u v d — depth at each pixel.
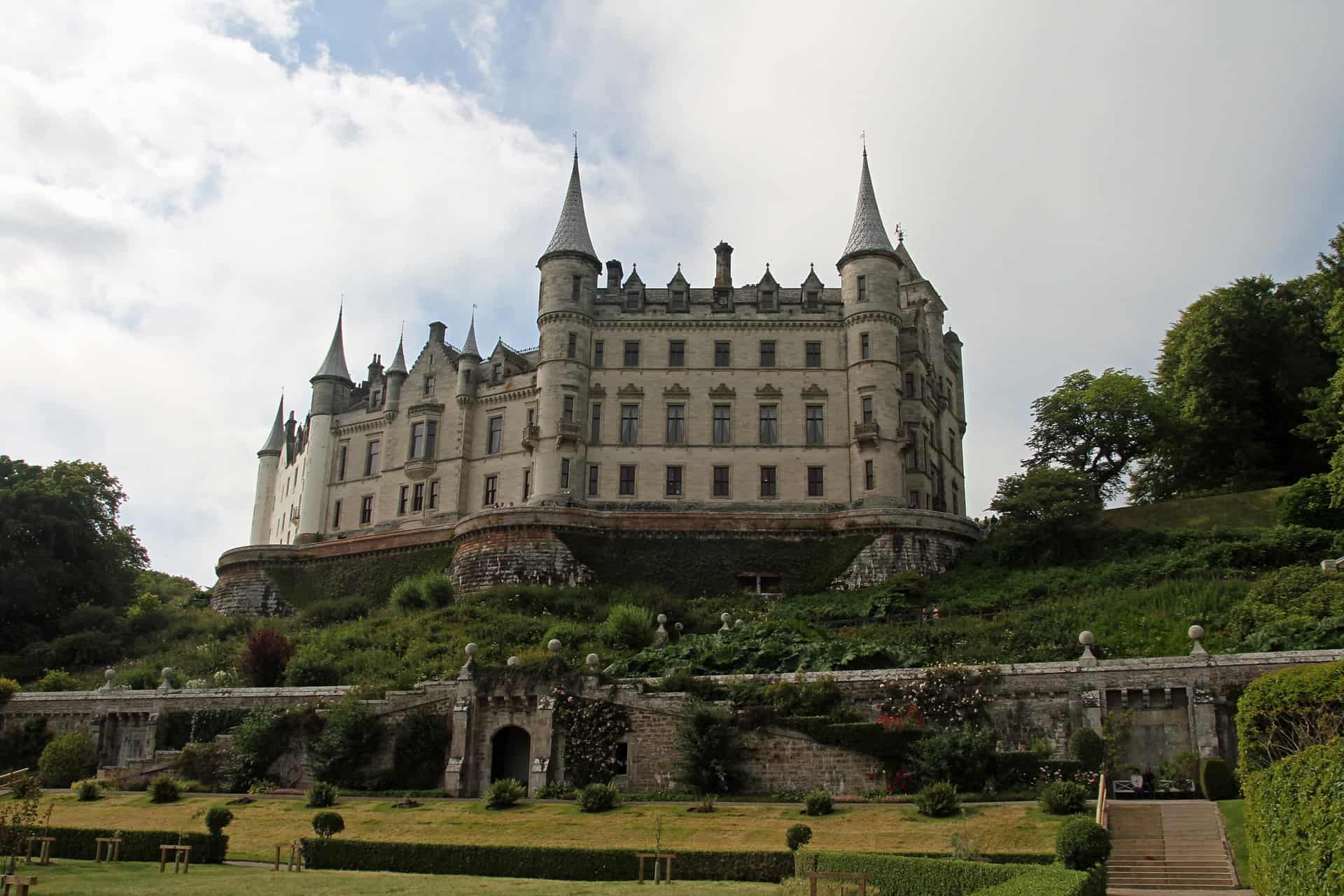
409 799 41.72
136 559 83.69
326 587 75.62
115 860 33.97
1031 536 61.31
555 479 73.69
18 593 70.19
